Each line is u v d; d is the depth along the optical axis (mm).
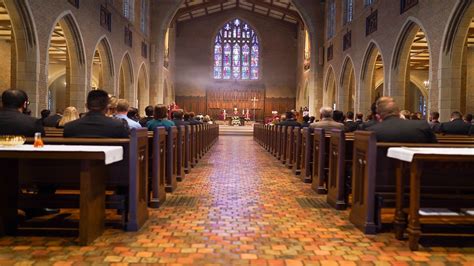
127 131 5406
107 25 18984
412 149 4352
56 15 13680
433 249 4211
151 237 4492
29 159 4852
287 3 32562
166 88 34062
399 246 4309
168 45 34594
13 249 4039
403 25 14945
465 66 12969
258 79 39375
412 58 26797
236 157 13672
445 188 4961
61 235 4504
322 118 8484
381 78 30875
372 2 18922
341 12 24109
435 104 12734
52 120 10195
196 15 38312
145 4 27359
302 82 35625
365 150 4844
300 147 9438
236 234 4660
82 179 4145
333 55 26031
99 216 4512
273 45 39188
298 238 4547
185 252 4016
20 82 12430
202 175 9352
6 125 5094
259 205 6219
